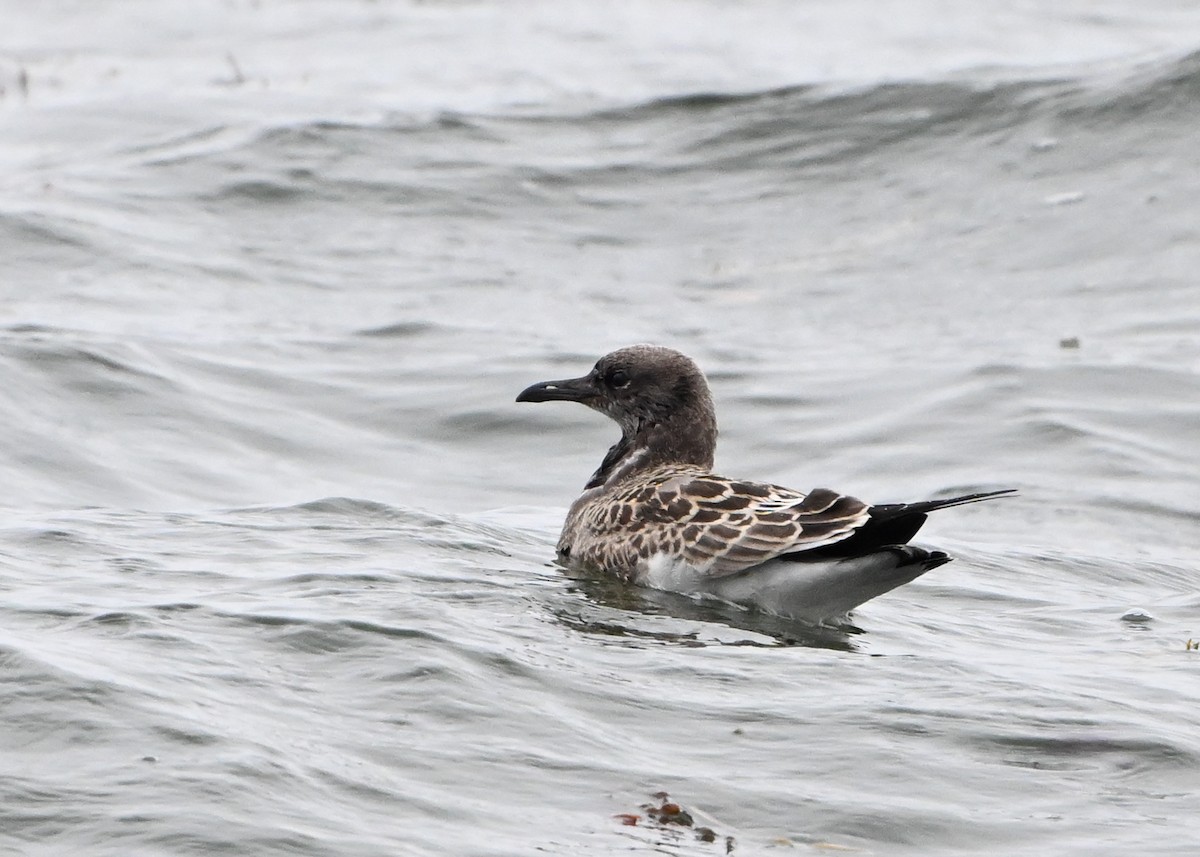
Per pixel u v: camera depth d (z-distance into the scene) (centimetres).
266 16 4306
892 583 1034
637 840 689
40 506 1394
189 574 1060
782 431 1761
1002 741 816
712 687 880
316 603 978
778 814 723
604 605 1055
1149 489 1581
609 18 4250
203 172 2608
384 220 2492
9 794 690
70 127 3042
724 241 2441
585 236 2469
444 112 2895
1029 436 1717
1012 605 1172
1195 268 2197
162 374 1792
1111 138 2553
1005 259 2295
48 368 1747
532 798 724
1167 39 3859
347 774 729
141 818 674
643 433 1270
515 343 2009
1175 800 758
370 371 1903
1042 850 702
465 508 1538
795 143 2714
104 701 779
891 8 4384
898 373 1906
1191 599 1206
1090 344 1984
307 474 1614
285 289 2205
